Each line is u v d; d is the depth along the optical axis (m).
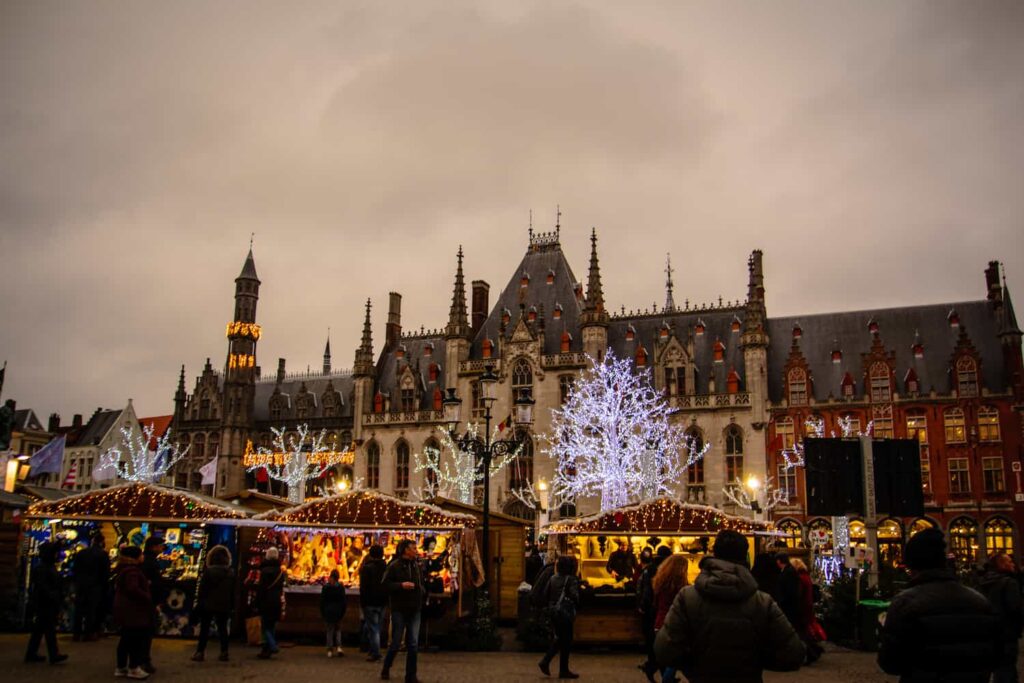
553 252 82.75
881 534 61.56
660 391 70.38
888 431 64.12
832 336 70.00
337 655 22.14
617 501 65.44
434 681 18.50
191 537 25.77
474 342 81.25
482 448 29.28
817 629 22.11
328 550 26.42
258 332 92.38
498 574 33.03
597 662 22.27
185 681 17.62
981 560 56.59
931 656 8.30
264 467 86.06
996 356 63.94
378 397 81.50
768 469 66.31
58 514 24.95
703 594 8.36
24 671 18.14
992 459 61.28
